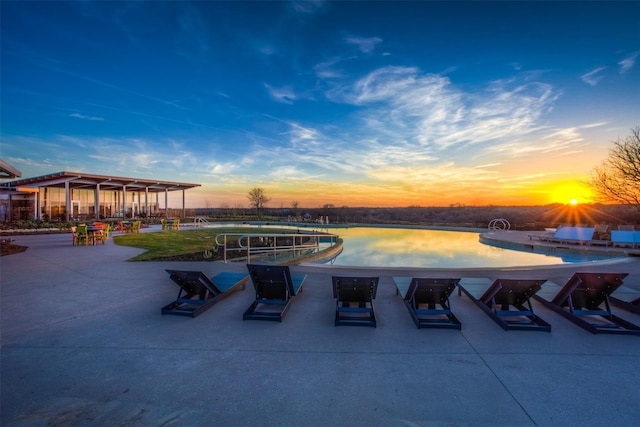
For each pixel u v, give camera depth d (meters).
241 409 2.33
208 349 3.34
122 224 18.53
